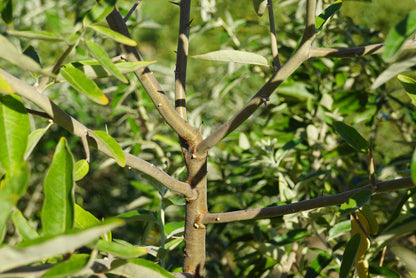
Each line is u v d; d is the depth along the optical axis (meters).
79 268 0.53
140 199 1.34
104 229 0.49
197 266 0.76
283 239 0.96
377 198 1.32
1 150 0.57
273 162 1.13
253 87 2.01
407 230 0.59
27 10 1.75
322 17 0.73
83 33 0.59
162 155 1.36
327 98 1.23
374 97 1.31
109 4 0.60
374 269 0.74
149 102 1.35
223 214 0.74
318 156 1.28
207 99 1.57
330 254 0.94
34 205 1.80
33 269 0.55
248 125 1.83
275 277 1.29
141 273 0.61
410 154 1.10
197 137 0.74
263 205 1.49
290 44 1.48
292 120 1.35
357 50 0.65
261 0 0.69
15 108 0.59
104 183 2.00
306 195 1.24
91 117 1.83
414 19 0.52
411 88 0.69
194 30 1.46
